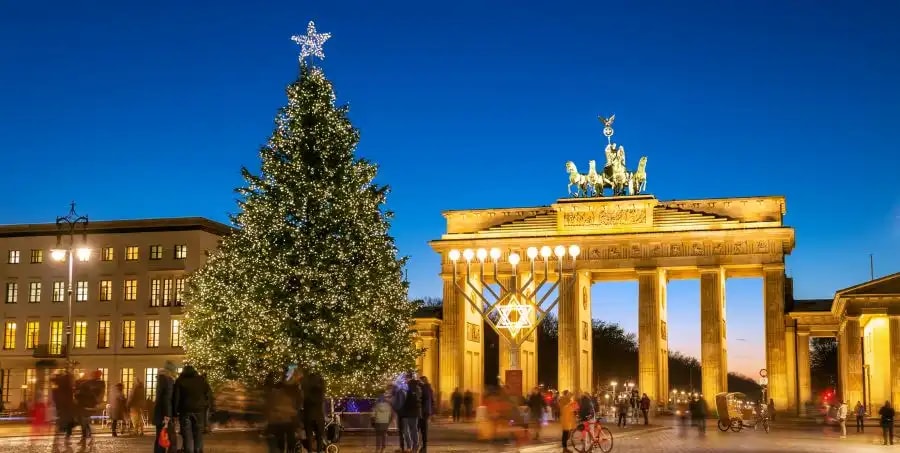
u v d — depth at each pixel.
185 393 37.69
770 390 123.62
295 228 77.50
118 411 67.62
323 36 82.81
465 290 135.75
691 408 85.44
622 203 131.00
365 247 79.19
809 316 128.38
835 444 65.38
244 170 80.75
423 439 48.00
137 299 125.56
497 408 53.09
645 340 127.62
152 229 126.44
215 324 79.19
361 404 72.75
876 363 119.75
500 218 136.88
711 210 129.38
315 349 76.12
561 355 129.50
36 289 128.38
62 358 122.75
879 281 110.00
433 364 140.12
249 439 44.91
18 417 100.00
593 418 59.75
